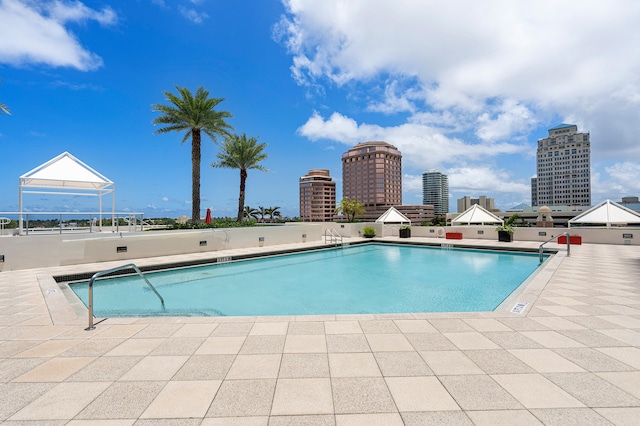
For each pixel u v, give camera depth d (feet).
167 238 41.52
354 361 10.38
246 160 71.67
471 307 22.29
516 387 8.64
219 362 10.36
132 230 48.44
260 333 13.05
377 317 14.99
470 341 12.01
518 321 14.28
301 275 34.37
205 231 45.85
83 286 27.91
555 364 10.02
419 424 7.05
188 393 8.45
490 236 64.64
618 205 57.11
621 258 35.32
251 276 33.86
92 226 44.55
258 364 10.21
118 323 14.44
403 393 8.38
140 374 9.57
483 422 7.10
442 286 28.60
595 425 6.91
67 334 13.12
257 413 7.51
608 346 11.43
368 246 61.87
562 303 17.13
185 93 55.88
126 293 26.12
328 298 24.89
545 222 208.54
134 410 7.65
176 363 10.32
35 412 7.58
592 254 39.04
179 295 25.75
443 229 69.46
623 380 8.95
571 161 393.29
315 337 12.57
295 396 8.26
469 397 8.14
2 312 16.60
